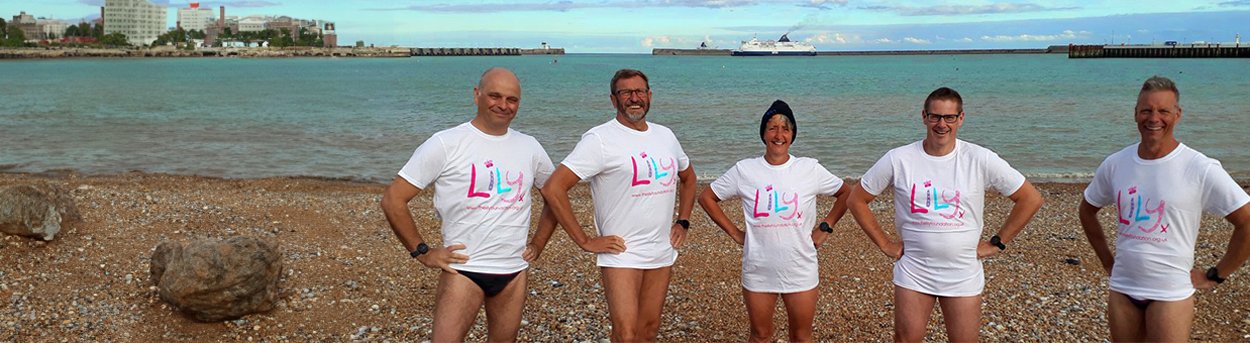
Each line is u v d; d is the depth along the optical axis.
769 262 4.73
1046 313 6.43
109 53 168.62
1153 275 4.01
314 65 121.06
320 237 8.81
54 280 6.86
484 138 4.25
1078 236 9.22
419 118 28.30
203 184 14.16
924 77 66.25
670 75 76.12
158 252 6.64
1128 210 4.10
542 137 22.17
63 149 19.23
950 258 4.31
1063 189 13.64
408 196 4.22
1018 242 8.88
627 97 4.45
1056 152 18.59
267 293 6.17
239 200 11.30
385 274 7.39
